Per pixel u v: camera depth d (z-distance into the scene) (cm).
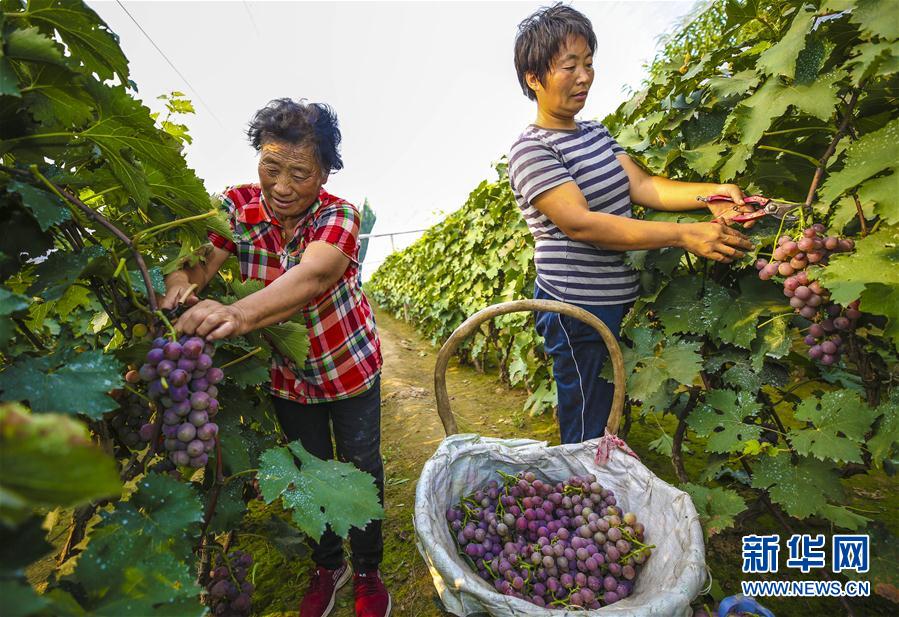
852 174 138
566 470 187
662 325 211
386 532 270
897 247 133
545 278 204
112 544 89
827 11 141
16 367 93
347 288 178
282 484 120
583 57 182
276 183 150
